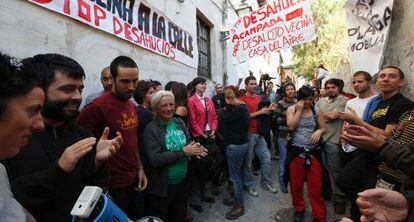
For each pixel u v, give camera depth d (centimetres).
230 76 926
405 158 140
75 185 146
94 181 158
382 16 326
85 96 293
